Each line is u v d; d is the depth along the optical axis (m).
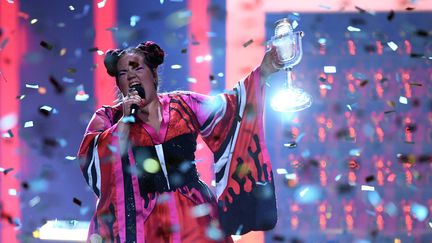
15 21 12.12
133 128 6.82
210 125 6.99
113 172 6.80
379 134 12.03
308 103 7.35
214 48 12.15
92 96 12.09
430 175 11.87
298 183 11.83
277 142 12.01
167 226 6.73
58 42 12.14
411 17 12.27
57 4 12.16
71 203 11.95
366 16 12.23
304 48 12.22
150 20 12.16
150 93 6.84
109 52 6.91
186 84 12.13
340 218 11.70
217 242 6.79
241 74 12.12
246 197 6.99
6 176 11.88
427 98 12.12
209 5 12.15
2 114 12.07
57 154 12.02
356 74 10.55
